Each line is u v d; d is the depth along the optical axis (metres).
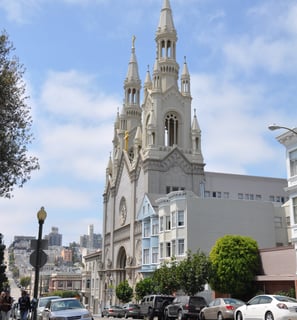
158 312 42.62
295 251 42.38
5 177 21.67
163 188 81.50
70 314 22.48
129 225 88.00
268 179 99.44
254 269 48.28
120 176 99.62
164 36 93.62
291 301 24.88
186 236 60.72
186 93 90.50
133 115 108.44
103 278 103.69
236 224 63.50
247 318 26.64
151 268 68.75
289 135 41.78
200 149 86.62
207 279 47.12
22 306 28.20
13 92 21.70
